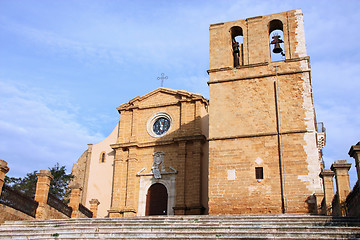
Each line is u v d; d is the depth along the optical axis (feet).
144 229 63.62
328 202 76.38
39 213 89.30
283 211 86.17
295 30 100.63
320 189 85.56
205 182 116.98
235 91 99.40
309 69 95.71
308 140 89.92
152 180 121.90
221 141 95.91
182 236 57.21
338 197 68.39
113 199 123.44
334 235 51.90
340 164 69.97
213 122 98.12
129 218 76.59
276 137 92.38
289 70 97.14
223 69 101.96
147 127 129.29
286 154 90.17
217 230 59.52
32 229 67.21
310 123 91.35
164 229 62.54
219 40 106.01
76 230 66.64
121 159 127.65
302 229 56.18
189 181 117.39
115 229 65.16
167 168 121.49
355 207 63.10
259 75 98.58
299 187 86.99
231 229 59.62
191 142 121.08
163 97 131.64
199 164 117.60
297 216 68.39
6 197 78.89
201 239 54.80
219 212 90.38
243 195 89.97
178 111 127.54
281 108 94.53
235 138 94.94
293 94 94.94
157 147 125.39
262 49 101.24
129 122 132.87
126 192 123.03
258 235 55.01
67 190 143.13
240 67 100.99
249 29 104.22
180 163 119.44
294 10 102.37
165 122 128.88
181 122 124.26
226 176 92.63
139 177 123.95
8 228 71.67
